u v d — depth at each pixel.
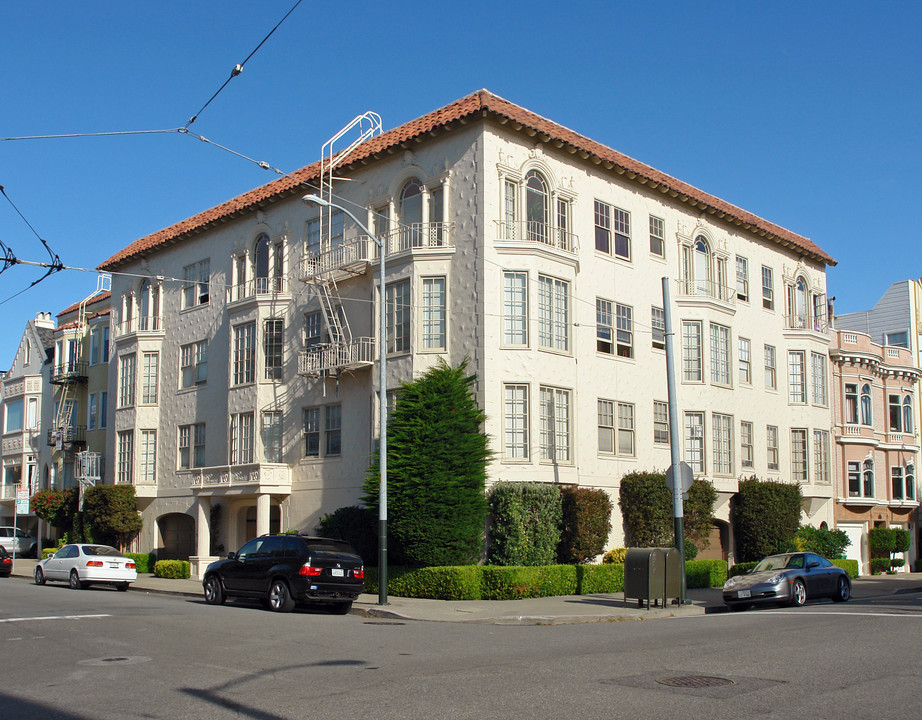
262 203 33.62
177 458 36.69
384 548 21.42
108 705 8.98
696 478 31.50
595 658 11.82
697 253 33.97
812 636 13.97
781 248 38.06
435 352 26.66
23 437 50.41
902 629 14.85
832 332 42.19
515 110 27.83
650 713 8.29
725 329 34.19
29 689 9.86
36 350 51.69
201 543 32.78
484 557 25.02
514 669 10.91
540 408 26.52
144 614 18.08
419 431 24.56
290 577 19.45
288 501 30.95
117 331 41.47
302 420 31.03
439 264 27.02
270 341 32.66
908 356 45.91
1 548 34.03
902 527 44.50
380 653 12.60
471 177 26.80
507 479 25.70
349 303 29.86
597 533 26.64
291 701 9.04
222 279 35.84
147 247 39.47
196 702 9.07
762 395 35.59
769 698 8.93
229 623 16.48
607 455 29.14
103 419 43.66
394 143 28.34
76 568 27.38
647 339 31.36
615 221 30.70
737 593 21.36
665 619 19.17
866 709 8.43
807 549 33.53
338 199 30.92
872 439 41.81
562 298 27.75
